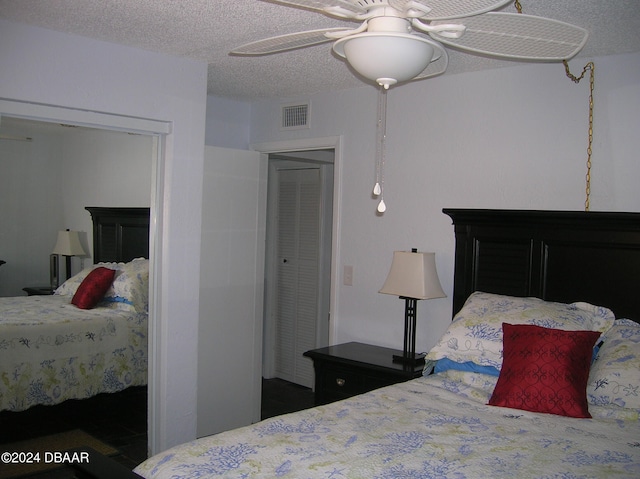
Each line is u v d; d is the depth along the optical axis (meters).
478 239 3.21
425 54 1.81
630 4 2.17
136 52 3.05
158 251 3.28
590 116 2.88
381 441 1.98
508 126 3.17
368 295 3.79
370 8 1.70
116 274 3.28
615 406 2.30
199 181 3.36
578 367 2.37
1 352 3.06
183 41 2.90
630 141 2.77
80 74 2.85
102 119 2.97
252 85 3.83
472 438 2.03
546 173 3.04
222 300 3.93
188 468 1.75
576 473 1.74
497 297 2.92
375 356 3.38
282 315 5.31
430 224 3.49
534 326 2.53
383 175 3.71
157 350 3.28
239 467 1.75
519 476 1.72
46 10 2.48
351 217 3.88
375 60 1.80
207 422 3.88
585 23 2.38
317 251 5.00
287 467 1.75
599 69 2.85
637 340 2.45
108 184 3.18
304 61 3.22
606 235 2.75
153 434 3.30
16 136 2.92
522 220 3.00
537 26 1.76
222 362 3.95
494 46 1.96
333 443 1.95
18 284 3.00
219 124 4.30
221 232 3.90
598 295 2.79
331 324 3.99
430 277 3.23
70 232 3.11
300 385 5.16
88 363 3.30
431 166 3.48
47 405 3.22
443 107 3.42
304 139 4.14
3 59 2.61
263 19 2.54
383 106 3.70
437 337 3.46
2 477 3.06
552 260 2.93
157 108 3.15
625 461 1.84
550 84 3.02
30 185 2.98
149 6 2.41
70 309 3.21
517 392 2.37
